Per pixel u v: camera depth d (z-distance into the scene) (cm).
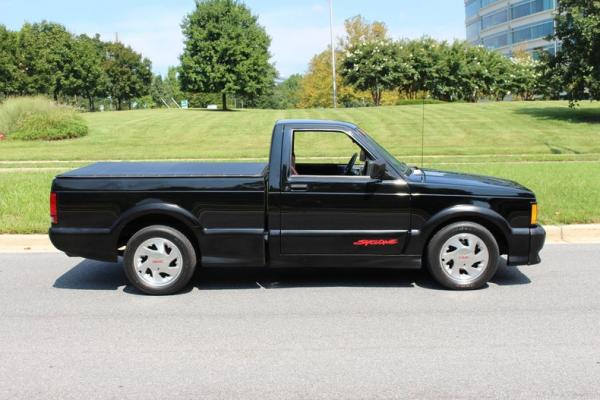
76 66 5403
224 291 639
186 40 4600
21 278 696
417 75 3959
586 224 888
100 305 593
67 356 461
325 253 622
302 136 1048
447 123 2756
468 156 1938
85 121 2814
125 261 621
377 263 626
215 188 614
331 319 542
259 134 2609
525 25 7925
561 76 2619
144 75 7025
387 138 2423
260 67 4609
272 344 481
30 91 4881
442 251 624
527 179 1273
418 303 589
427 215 618
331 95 6544
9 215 960
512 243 621
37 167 1752
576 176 1322
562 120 2727
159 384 408
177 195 616
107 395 392
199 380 414
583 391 392
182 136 2581
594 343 477
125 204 620
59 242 625
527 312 557
